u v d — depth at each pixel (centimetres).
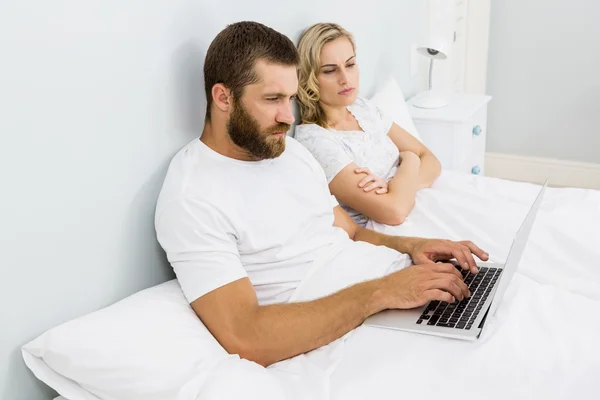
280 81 149
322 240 167
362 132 210
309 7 211
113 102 141
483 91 366
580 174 359
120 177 145
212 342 134
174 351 127
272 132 153
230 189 151
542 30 347
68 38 129
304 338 137
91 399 127
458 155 265
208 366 126
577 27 338
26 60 122
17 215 125
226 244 144
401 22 279
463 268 165
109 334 127
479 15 350
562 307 147
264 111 150
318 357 138
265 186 158
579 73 345
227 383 120
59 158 131
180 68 157
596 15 333
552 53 348
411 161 211
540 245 177
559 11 340
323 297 145
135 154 148
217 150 155
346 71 203
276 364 138
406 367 131
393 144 219
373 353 136
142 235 153
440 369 130
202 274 140
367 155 207
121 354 125
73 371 125
